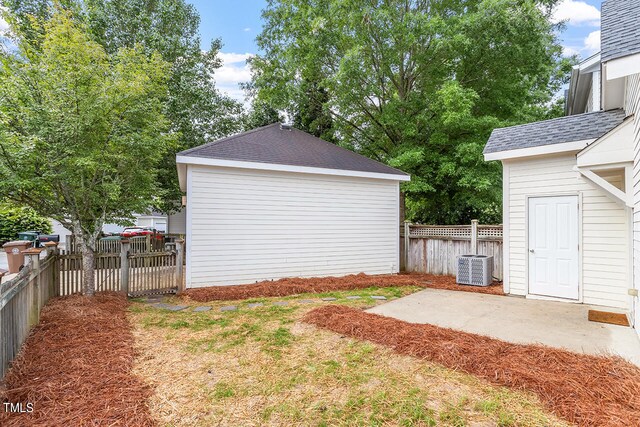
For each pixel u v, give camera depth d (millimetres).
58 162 5039
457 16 10531
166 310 5461
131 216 6543
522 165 6441
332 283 7445
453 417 2361
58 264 5938
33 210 6031
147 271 6559
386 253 9375
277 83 13477
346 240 8789
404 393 2697
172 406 2557
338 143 13883
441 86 10859
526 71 10828
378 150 13047
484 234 8211
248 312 5289
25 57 5594
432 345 3475
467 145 9695
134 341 3924
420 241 9672
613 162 4633
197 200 7043
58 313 4699
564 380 2703
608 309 5195
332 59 12250
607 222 5457
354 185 8922
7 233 16719
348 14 10570
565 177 5902
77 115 5227
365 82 11180
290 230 8039
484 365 3025
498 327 4266
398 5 11469
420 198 12234
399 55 10992
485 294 6551
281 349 3684
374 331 4008
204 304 5887
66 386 2764
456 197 11141
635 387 2590
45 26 5504
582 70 7203
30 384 2768
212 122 14750
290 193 8047
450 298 6117
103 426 2256
